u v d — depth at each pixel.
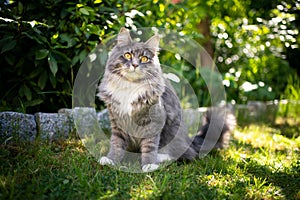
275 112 2.30
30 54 1.60
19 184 1.14
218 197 1.14
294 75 2.51
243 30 2.20
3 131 1.45
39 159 1.29
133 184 1.20
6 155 1.30
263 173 1.35
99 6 1.68
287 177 1.32
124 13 1.70
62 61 1.66
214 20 2.30
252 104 2.30
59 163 1.30
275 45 2.33
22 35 1.57
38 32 1.50
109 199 1.10
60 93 1.75
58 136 1.56
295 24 2.13
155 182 1.20
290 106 2.33
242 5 2.27
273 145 1.71
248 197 1.18
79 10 1.60
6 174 1.20
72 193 1.11
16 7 1.55
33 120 1.55
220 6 2.29
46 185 1.14
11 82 1.69
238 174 1.33
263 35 2.21
